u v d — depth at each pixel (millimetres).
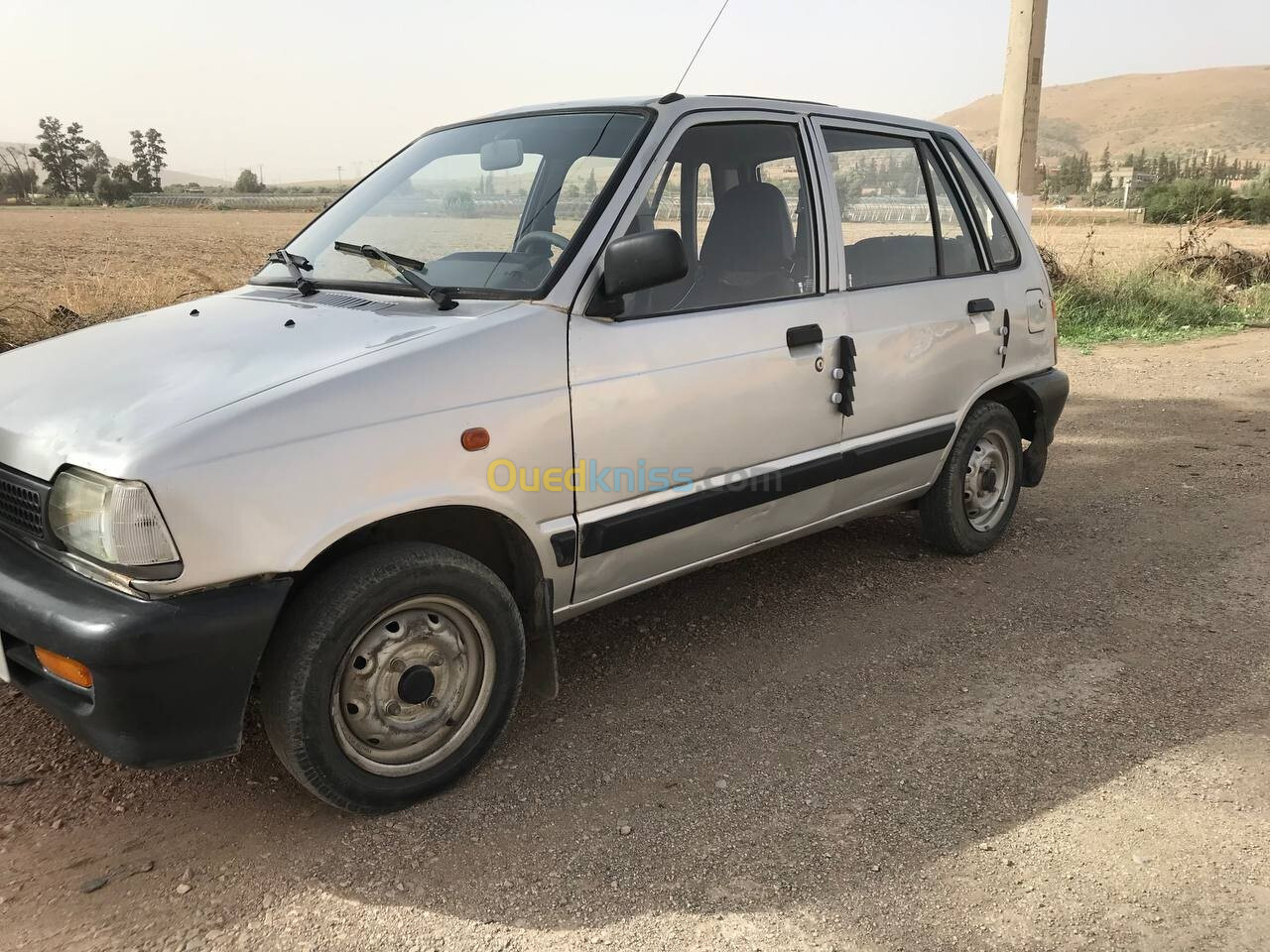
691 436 3238
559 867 2553
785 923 2336
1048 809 2771
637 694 3473
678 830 2701
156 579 2277
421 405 2605
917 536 5094
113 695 2277
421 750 2811
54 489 2408
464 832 2703
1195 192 46469
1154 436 7133
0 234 43062
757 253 3523
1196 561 4695
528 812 2791
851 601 4266
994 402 4598
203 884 2488
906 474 4188
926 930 2309
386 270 3248
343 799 2656
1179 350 10742
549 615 3016
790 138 3672
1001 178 11383
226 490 2316
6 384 2875
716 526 3422
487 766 3027
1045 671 3609
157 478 2240
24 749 3096
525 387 2801
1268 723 3227
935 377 4156
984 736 3168
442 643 2787
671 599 4305
